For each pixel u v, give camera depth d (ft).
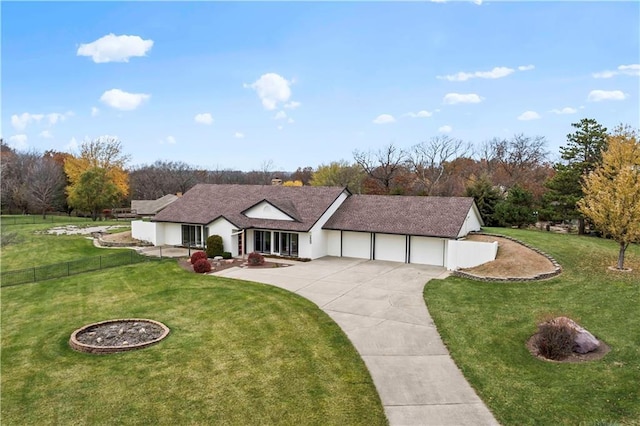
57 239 143.64
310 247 108.68
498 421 38.01
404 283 84.38
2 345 57.98
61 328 63.72
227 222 112.16
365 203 120.16
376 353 52.24
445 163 269.64
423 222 105.19
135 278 91.61
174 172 325.83
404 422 37.99
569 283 75.97
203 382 45.65
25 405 42.16
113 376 47.52
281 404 41.16
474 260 93.56
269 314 66.08
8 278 94.07
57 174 236.84
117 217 224.12
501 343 54.34
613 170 88.84
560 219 135.44
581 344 50.49
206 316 66.33
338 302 72.02
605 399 40.63
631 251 97.30
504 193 171.73
